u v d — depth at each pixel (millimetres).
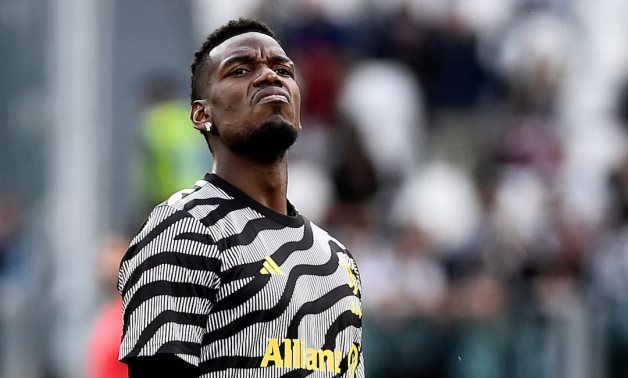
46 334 35531
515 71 49312
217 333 12461
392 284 36812
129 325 12422
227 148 13211
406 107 48312
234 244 12680
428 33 49594
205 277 12461
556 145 47750
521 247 37594
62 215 37094
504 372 35469
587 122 49562
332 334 12961
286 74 13336
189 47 42625
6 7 37812
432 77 49406
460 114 49281
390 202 44125
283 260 12836
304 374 12648
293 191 43719
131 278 12555
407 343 35938
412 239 37719
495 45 49844
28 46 37812
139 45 40312
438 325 36094
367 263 37344
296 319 12680
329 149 44812
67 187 37281
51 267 36469
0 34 37812
